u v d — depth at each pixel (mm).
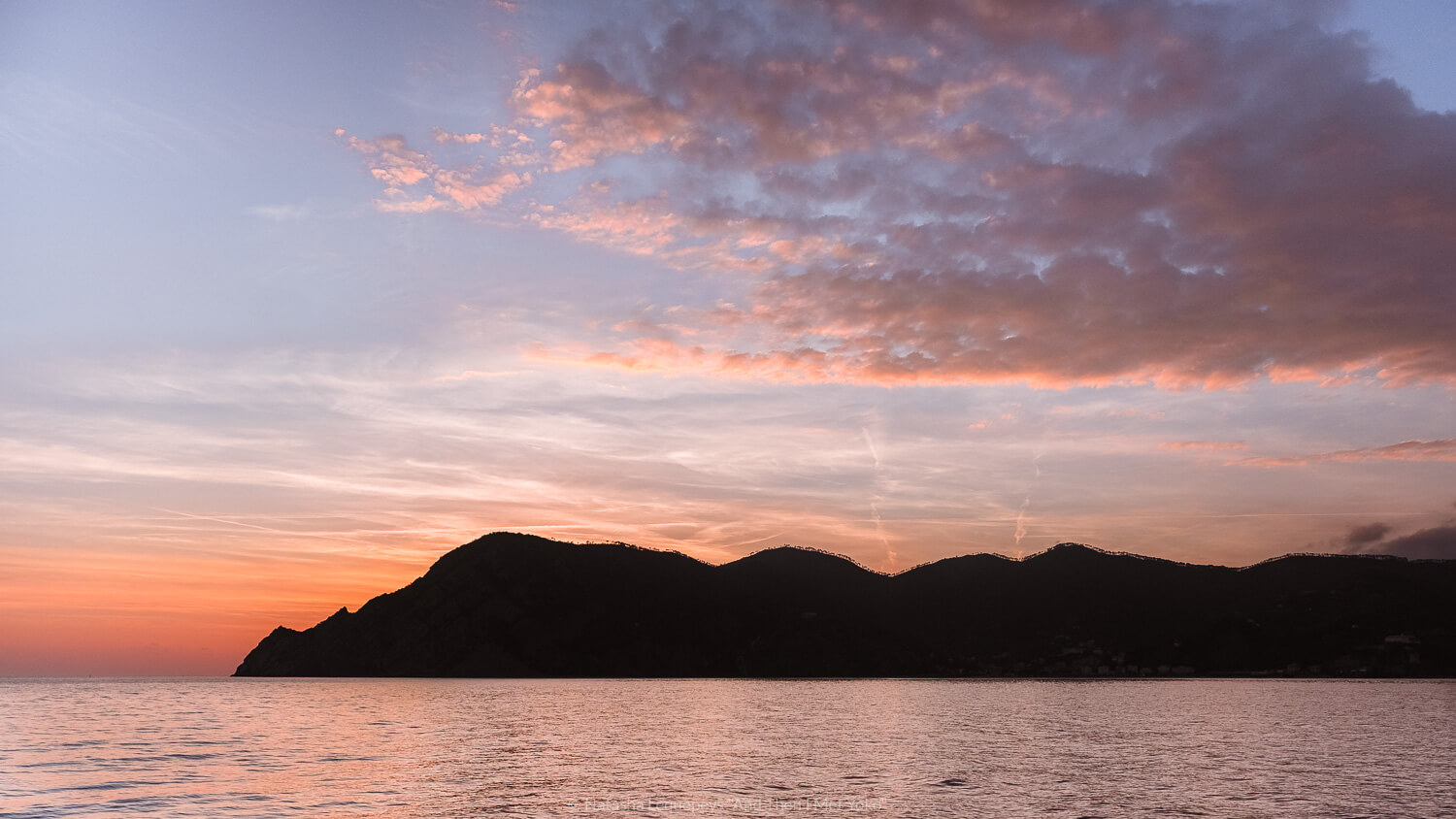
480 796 48188
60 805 47250
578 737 82250
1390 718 105938
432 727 95500
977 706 130375
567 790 49969
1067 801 46188
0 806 47125
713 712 117438
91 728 97875
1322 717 107812
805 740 78562
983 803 45281
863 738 80250
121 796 49906
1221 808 44344
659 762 62969
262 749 73500
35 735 89250
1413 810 44062
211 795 49688
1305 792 49312
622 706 131000
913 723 98875
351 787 51906
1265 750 70562
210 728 96875
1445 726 94312
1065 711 119000
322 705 137375
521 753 69250
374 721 104500
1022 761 62906
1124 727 93750
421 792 49875
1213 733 86688
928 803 45531
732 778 54250
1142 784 51812
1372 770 58656
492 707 129375
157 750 73438
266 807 45750
